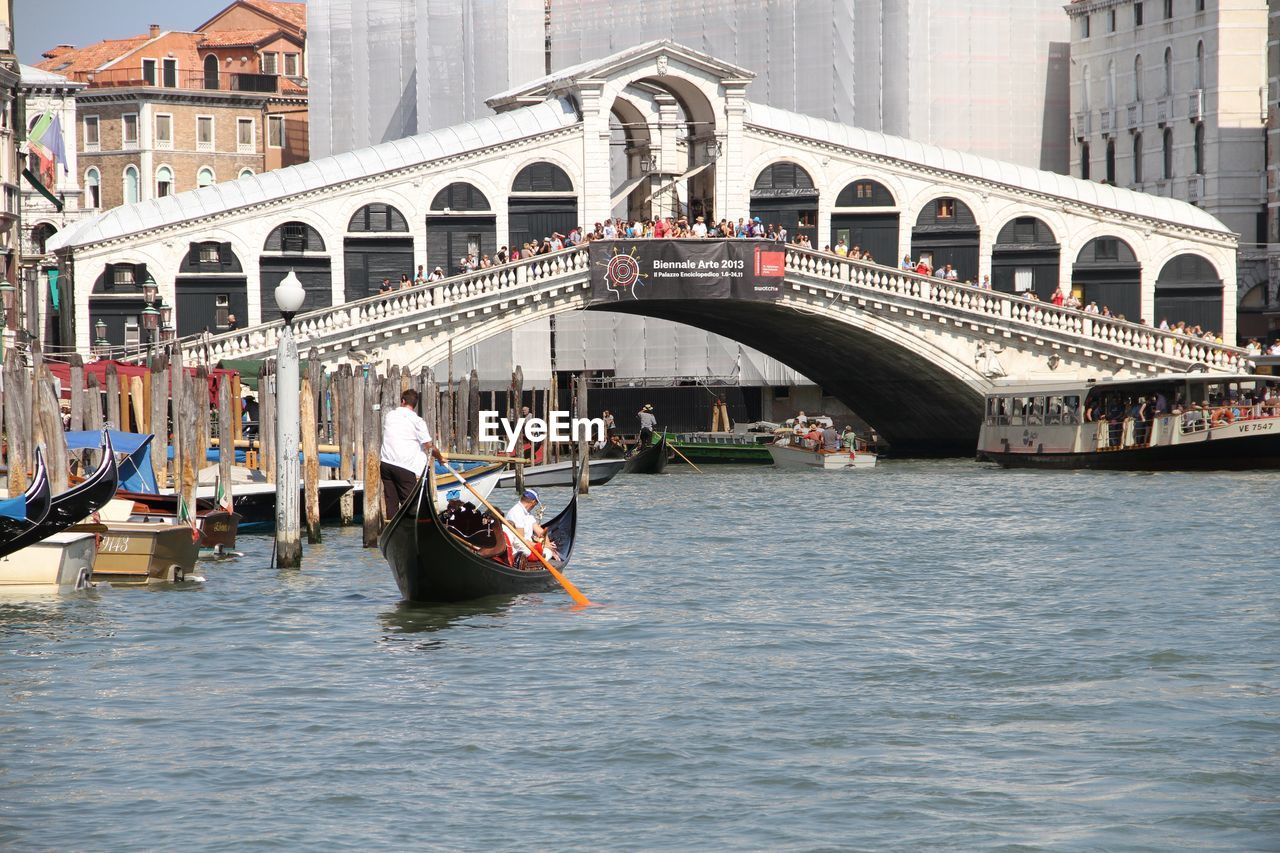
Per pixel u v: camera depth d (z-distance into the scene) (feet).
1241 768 87.71
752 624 132.05
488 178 349.61
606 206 352.90
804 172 364.38
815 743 93.25
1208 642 122.62
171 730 96.07
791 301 342.64
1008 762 89.25
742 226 340.59
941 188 369.30
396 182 344.90
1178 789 84.23
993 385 354.95
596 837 77.51
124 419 226.79
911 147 368.68
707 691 106.22
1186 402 312.50
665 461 351.05
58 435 159.43
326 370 311.27
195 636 125.39
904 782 85.76
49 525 139.33
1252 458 297.53
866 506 249.55
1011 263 373.40
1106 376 351.05
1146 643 122.31
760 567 171.01
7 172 334.65
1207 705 101.71
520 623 131.85
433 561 136.67
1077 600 144.36
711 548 190.49
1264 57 404.36
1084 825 78.84
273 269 339.98
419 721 98.12
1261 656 117.19
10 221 332.19
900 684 108.37
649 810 81.41
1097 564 169.68
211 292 337.11
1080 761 89.35
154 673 111.65
